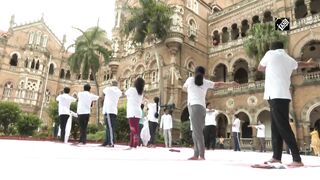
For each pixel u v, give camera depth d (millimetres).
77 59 36406
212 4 40375
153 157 6719
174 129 28969
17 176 2928
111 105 11359
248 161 6578
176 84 30641
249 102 28641
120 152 8125
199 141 6512
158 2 32062
